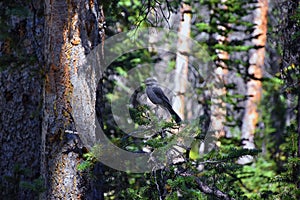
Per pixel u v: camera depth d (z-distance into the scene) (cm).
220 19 2088
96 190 1097
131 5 1880
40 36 1266
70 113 1026
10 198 1282
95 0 1053
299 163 1148
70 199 1030
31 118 1315
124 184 1197
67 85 1027
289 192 1156
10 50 1265
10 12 1168
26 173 1210
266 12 2698
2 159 1309
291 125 1259
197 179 1096
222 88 1830
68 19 1023
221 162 1085
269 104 3105
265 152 2847
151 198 1052
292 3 1248
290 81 1266
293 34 1209
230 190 1175
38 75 1229
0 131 1317
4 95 1313
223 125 1844
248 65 2166
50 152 1035
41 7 1271
